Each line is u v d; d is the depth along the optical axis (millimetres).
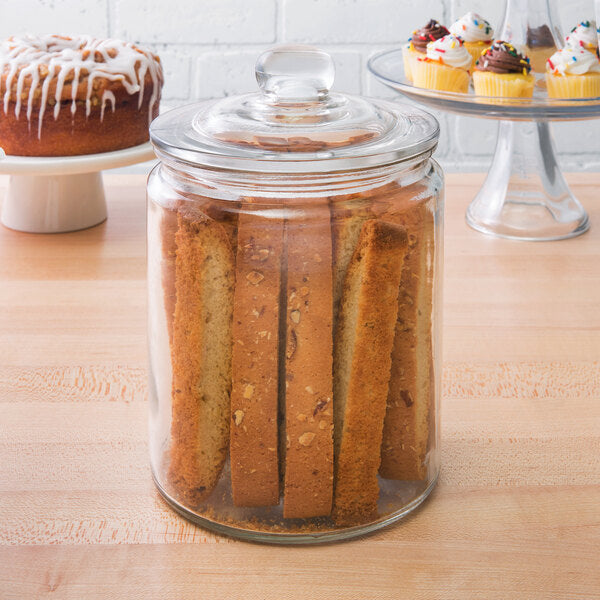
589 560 818
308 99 820
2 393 978
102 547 829
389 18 2098
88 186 1308
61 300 1124
